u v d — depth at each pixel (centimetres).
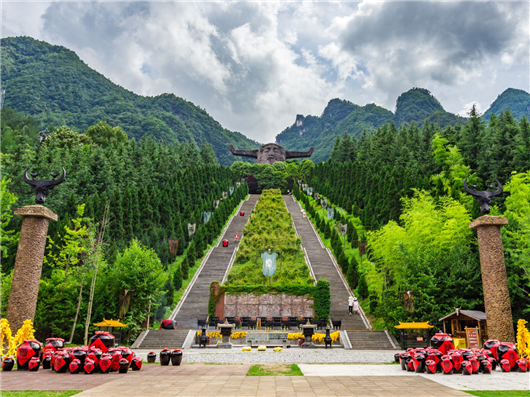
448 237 2955
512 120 6119
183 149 12106
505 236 2595
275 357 2080
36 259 1903
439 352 1466
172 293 3731
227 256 5066
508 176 5053
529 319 2492
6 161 4650
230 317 3450
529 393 1025
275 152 12431
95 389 1055
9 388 1069
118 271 2888
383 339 2720
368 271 3556
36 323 2723
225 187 8631
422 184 5553
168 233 5475
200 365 1662
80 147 7562
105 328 2741
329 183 9038
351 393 1016
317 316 3381
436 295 2688
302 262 4750
